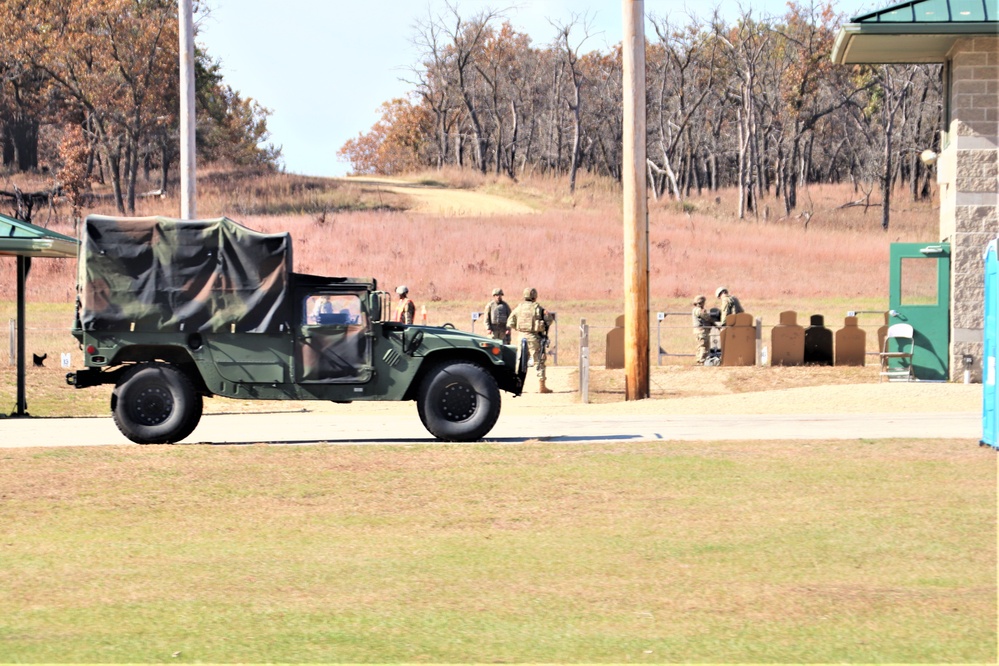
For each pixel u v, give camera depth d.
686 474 19.42
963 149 36.88
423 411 23.30
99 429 27.11
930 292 38.53
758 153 173.12
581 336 35.19
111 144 144.75
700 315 45.78
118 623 11.83
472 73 189.00
